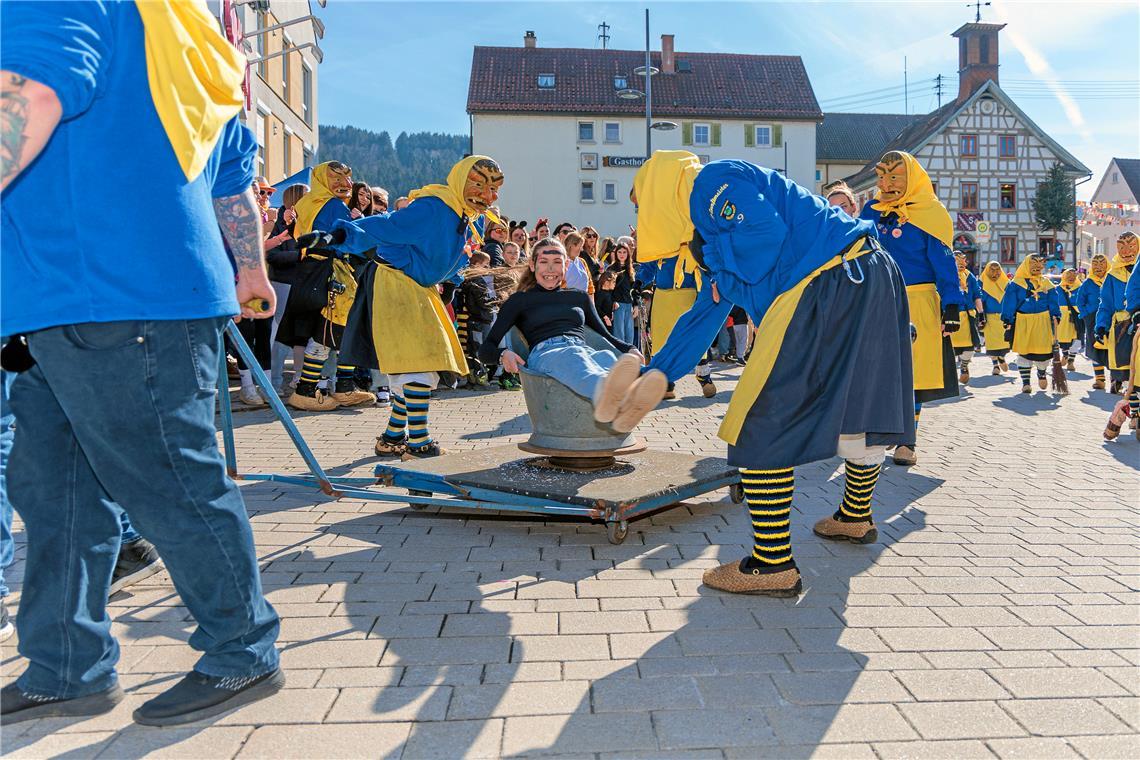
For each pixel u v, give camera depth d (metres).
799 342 3.41
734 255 3.46
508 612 3.33
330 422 7.71
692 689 2.69
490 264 11.17
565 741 2.38
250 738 2.39
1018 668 2.86
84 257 2.22
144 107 2.26
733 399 3.52
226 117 2.45
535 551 4.12
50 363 2.28
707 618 3.28
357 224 5.62
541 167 50.75
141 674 2.78
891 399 3.65
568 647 3.00
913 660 2.92
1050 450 6.98
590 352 5.04
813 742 2.39
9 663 2.84
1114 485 5.65
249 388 8.42
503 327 5.20
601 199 50.97
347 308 8.33
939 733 2.44
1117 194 66.44
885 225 6.38
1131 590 3.62
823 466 6.19
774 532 3.52
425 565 3.88
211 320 2.44
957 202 50.50
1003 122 50.34
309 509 4.82
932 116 55.66
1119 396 10.97
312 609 3.33
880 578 3.76
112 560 2.57
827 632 3.15
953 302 6.06
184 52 2.29
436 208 5.71
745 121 51.97
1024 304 11.30
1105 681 2.77
